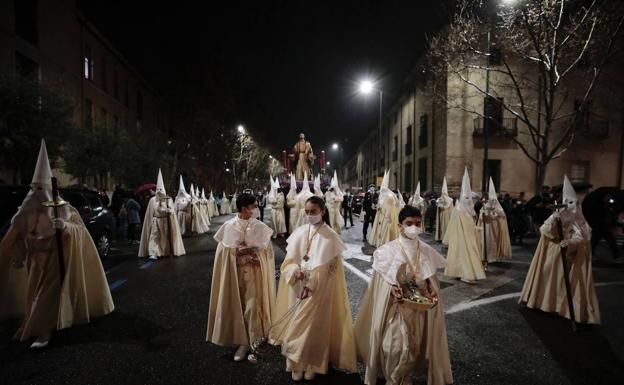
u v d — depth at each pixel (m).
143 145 20.98
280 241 12.91
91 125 18.62
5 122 10.04
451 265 7.37
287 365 3.42
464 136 22.20
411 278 3.13
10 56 14.89
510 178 22.28
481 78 21.41
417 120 28.75
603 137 22.36
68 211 4.69
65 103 11.41
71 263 4.58
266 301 4.06
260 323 4.00
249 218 4.08
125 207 12.75
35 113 10.48
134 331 4.66
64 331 4.52
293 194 13.98
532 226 13.86
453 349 4.20
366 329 3.51
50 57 18.03
